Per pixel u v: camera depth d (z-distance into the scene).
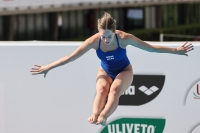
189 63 22.95
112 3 53.38
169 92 23.19
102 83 18.38
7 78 23.69
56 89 23.59
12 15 50.03
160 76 23.14
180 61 22.98
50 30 57.34
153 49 18.53
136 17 69.19
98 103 17.56
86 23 63.28
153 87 23.20
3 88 23.73
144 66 23.14
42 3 47.38
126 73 18.50
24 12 46.12
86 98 23.52
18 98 23.73
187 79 23.05
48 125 23.78
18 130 23.88
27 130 23.88
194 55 22.88
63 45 23.31
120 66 18.62
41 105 23.70
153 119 23.34
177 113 23.23
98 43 18.09
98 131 23.59
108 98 17.39
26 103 23.75
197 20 83.19
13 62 23.59
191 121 23.20
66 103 23.59
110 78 18.81
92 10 63.03
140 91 23.28
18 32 53.16
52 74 23.53
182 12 77.88
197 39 59.94
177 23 76.94
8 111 23.83
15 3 45.00
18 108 23.80
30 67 23.56
